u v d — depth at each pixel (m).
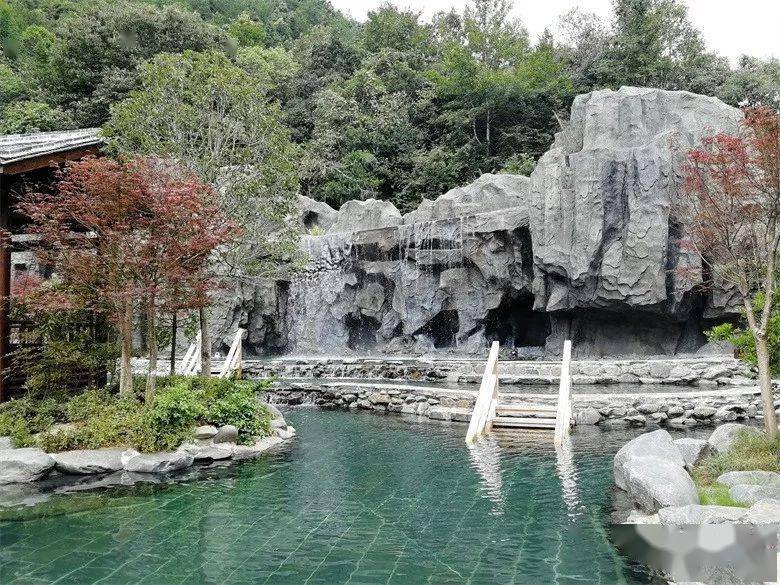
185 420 10.30
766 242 8.66
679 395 13.49
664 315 18.73
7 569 5.70
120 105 16.50
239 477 9.23
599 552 6.01
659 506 6.70
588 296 19.39
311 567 5.72
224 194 15.94
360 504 7.81
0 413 10.45
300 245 26.92
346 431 13.30
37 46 41.56
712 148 10.11
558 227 19.97
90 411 10.77
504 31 40.75
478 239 22.22
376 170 36.09
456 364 19.72
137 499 8.02
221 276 16.42
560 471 9.46
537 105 36.09
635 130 20.17
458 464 10.03
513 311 23.42
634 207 18.55
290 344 27.25
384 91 38.50
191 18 38.84
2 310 11.57
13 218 13.24
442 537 6.54
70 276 11.19
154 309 11.20
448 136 36.69
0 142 13.36
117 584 5.35
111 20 36.84
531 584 5.27
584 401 13.65
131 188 10.38
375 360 21.06
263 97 18.06
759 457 8.09
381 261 25.20
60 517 7.25
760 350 8.79
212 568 5.70
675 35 38.34
